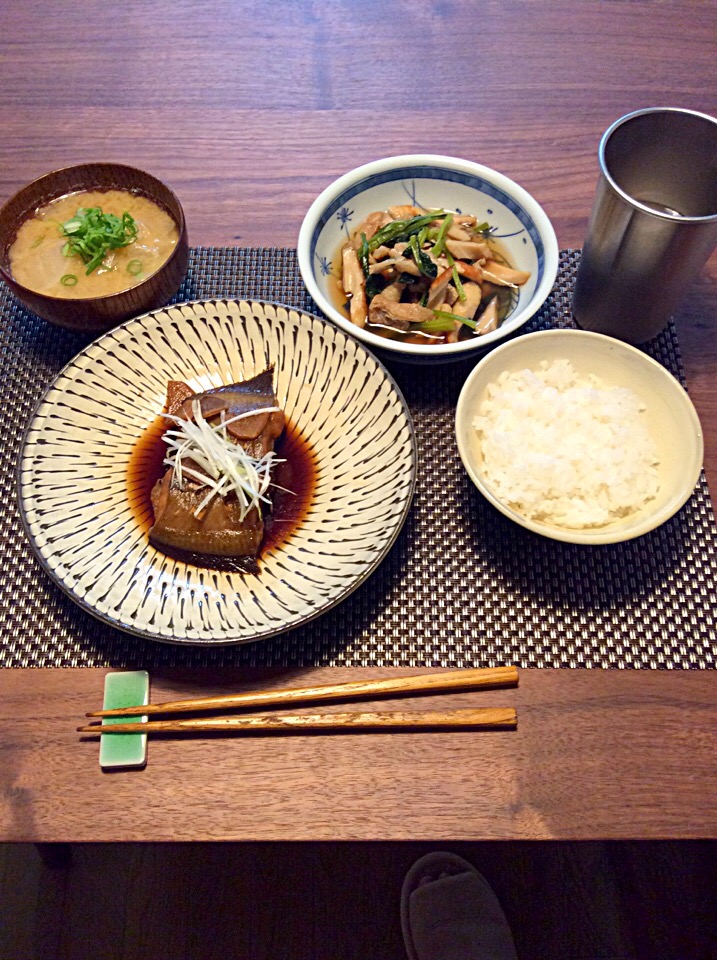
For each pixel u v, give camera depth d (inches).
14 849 30.1
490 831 16.6
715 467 20.9
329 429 21.0
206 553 19.0
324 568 18.6
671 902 28.8
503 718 17.5
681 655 18.6
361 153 26.1
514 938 28.8
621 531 17.2
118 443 20.8
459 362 22.6
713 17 29.5
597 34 29.1
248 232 24.6
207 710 17.6
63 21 29.4
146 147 26.3
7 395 22.0
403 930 28.5
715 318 23.3
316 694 17.6
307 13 29.5
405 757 17.3
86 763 17.3
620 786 17.1
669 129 20.6
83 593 17.7
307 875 29.9
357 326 21.0
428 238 23.3
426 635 18.8
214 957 28.4
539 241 22.3
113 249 21.9
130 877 29.7
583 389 20.4
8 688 18.1
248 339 21.9
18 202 22.1
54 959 28.3
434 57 28.4
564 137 26.6
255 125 26.8
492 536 20.0
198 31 29.0
